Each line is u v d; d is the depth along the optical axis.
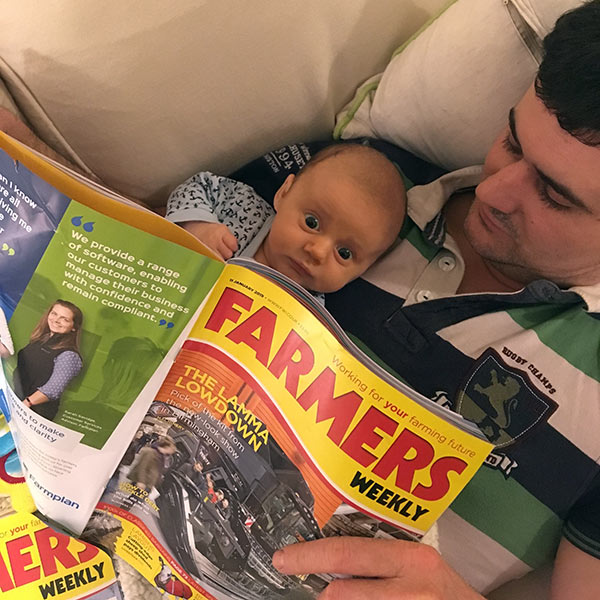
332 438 0.51
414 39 0.77
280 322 0.51
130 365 0.52
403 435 0.49
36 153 0.45
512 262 0.70
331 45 0.75
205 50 0.68
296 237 0.75
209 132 0.76
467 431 0.49
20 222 0.46
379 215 0.73
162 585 0.62
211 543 0.58
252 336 0.52
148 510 0.59
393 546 0.53
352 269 0.75
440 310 0.71
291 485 0.53
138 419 0.54
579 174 0.58
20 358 0.51
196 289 0.48
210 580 0.60
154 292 0.48
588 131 0.55
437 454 0.50
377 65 0.82
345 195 0.73
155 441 0.55
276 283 0.52
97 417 0.54
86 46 0.64
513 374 0.68
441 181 0.77
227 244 0.76
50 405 0.53
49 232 0.46
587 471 0.68
